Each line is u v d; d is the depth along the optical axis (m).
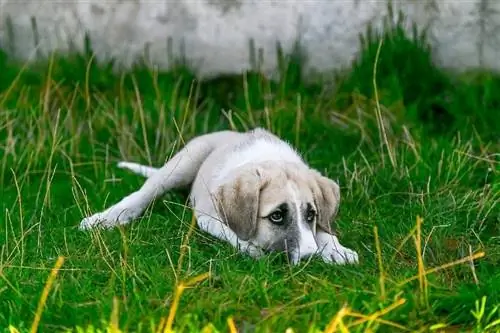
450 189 11.24
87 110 13.10
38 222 10.32
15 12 14.34
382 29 13.95
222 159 10.71
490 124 12.98
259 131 11.32
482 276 8.91
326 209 9.66
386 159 12.16
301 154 12.05
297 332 7.77
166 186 11.05
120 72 14.20
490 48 13.82
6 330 7.78
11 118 13.06
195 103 13.33
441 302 8.30
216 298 8.33
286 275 8.84
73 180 10.99
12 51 14.38
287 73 13.88
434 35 13.92
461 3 13.78
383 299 8.14
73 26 14.31
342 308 7.76
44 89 13.53
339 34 14.05
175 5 14.20
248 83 13.92
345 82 13.74
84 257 9.39
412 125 12.91
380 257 8.73
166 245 9.73
